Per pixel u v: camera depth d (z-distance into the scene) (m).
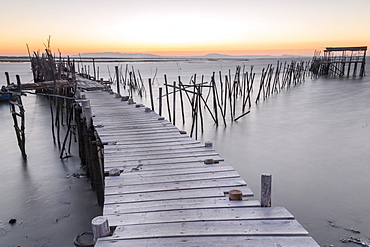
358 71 65.12
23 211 7.79
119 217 3.88
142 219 3.82
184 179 5.06
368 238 6.34
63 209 7.89
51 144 13.80
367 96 27.23
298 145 13.05
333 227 6.80
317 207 7.73
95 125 9.12
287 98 27.73
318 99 26.36
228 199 4.29
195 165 5.74
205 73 69.00
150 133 8.28
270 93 31.86
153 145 7.14
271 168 10.53
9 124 17.97
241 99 28.09
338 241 6.26
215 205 4.11
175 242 3.33
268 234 3.41
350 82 41.00
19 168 10.80
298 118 18.58
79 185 9.33
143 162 5.96
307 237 3.34
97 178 8.01
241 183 4.83
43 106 24.31
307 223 7.00
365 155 11.52
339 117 18.48
